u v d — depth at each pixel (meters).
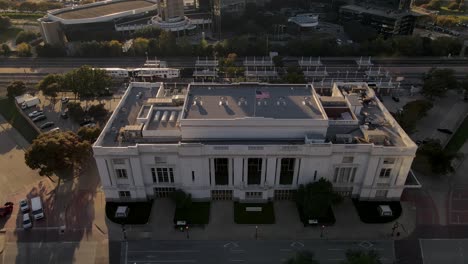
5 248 117.50
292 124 126.12
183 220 126.38
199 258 114.44
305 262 100.56
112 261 113.50
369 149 121.75
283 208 132.12
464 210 131.62
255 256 115.00
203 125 126.06
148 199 135.25
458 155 146.62
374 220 126.56
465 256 115.69
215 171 128.50
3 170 151.12
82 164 152.50
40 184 143.12
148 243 119.19
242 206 133.00
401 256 115.31
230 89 148.25
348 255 105.50
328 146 120.38
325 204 120.31
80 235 121.81
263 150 121.25
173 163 125.75
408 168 124.62
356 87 162.62
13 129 181.25
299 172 127.31
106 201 134.12
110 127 137.00
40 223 125.81
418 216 128.75
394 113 182.88
